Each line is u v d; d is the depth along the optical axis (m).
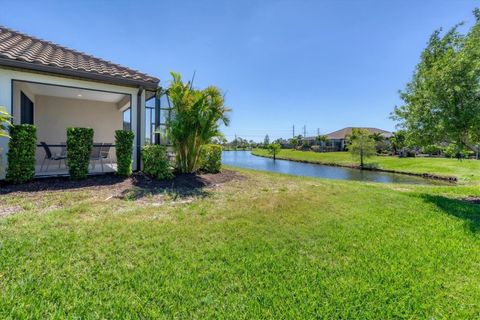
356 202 5.59
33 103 8.91
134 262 2.60
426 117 6.30
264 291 2.23
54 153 8.47
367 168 23.25
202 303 2.04
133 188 6.06
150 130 9.38
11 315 1.80
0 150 5.61
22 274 2.29
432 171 18.61
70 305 1.94
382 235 3.67
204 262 2.67
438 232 3.88
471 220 4.55
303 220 4.16
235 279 2.39
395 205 5.50
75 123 9.88
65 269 2.40
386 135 47.56
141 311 1.92
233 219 4.09
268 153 42.16
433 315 2.03
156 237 3.23
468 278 2.57
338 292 2.26
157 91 8.39
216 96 7.90
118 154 7.06
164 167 7.17
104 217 3.92
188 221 3.89
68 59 7.43
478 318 2.00
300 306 2.06
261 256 2.86
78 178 6.50
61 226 3.46
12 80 6.00
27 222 3.53
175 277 2.38
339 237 3.52
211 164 9.25
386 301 2.17
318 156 36.12
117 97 9.57
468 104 5.66
